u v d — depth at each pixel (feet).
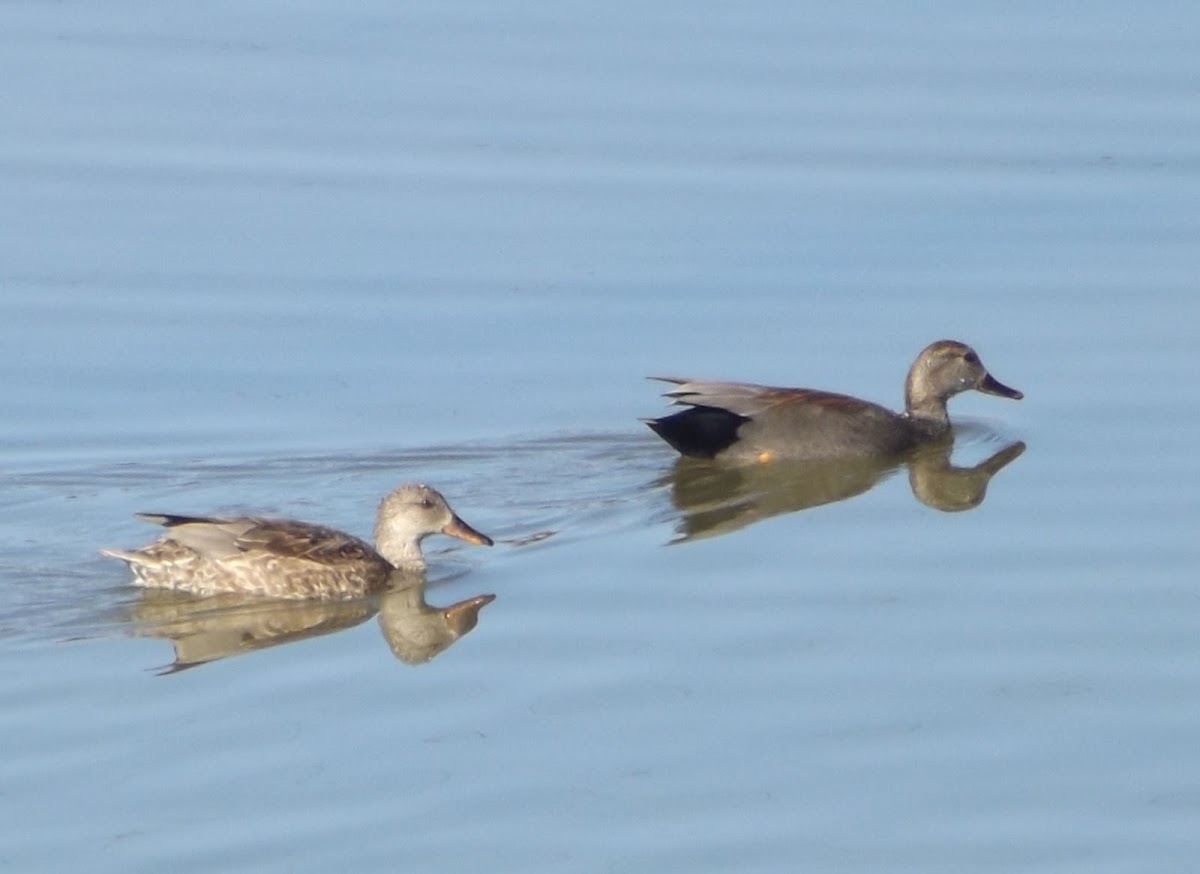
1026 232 78.59
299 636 54.39
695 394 67.21
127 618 55.06
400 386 68.80
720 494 64.59
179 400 67.41
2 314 72.18
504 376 69.72
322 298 73.77
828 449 67.26
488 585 57.62
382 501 58.95
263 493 62.90
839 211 80.18
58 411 66.54
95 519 60.85
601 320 73.15
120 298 73.31
